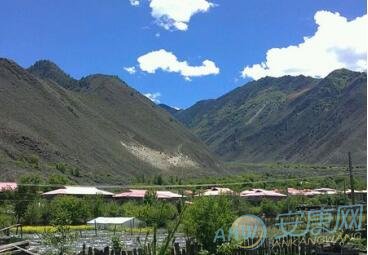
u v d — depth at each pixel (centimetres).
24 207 4184
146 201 5403
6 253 1730
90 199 5119
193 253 2256
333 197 5884
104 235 3716
